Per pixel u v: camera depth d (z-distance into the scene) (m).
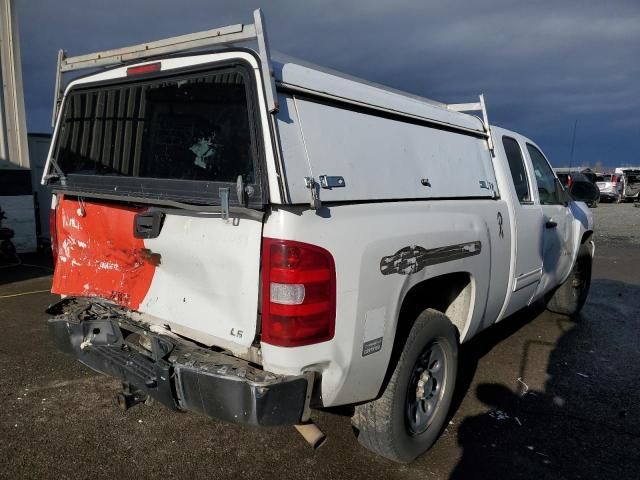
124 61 3.03
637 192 33.94
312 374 2.43
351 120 2.76
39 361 4.54
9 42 9.11
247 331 2.43
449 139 3.63
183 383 2.51
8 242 8.64
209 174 2.62
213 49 2.57
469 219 3.49
